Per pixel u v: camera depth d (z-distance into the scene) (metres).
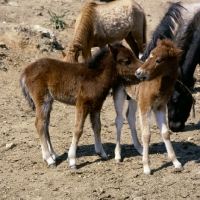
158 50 8.15
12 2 18.34
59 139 10.42
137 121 11.38
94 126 9.20
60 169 9.02
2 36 15.29
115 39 13.92
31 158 9.52
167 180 8.48
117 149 9.29
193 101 10.40
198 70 15.27
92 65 9.01
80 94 8.88
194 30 10.38
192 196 8.02
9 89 13.05
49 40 15.55
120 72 8.84
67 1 19.12
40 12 17.77
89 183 8.45
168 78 8.44
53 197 8.05
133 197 7.99
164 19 10.14
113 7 13.88
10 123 11.27
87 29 13.14
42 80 9.04
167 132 8.79
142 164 9.11
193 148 9.88
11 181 8.63
